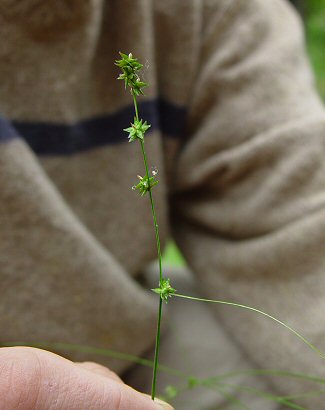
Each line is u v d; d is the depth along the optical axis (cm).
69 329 40
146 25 41
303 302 40
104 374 31
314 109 44
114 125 43
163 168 44
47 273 39
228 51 44
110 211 43
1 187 37
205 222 46
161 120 45
